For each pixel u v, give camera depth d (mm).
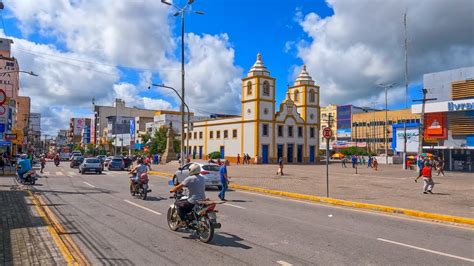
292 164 57906
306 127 64625
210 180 21156
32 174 21391
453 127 41000
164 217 11516
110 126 123688
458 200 16250
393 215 13117
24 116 94875
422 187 21984
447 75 40844
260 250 7852
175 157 57156
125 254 7418
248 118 59281
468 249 8289
